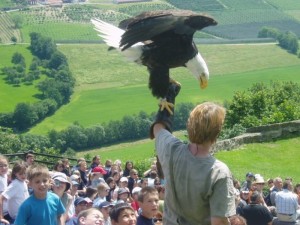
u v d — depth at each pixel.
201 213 5.07
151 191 8.42
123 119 91.19
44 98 109.94
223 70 134.88
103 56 141.12
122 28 6.81
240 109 38.88
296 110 37.09
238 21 182.75
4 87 114.75
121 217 8.03
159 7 194.25
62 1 194.62
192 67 6.57
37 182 8.62
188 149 5.13
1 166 11.58
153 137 5.66
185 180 5.03
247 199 17.12
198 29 6.30
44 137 83.69
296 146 31.98
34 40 136.00
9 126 100.06
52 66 129.00
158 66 6.49
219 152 30.84
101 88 123.06
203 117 5.02
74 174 16.95
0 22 169.25
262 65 140.00
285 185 17.45
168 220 5.23
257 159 30.23
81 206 11.65
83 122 101.94
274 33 156.00
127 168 20.34
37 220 8.59
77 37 159.62
